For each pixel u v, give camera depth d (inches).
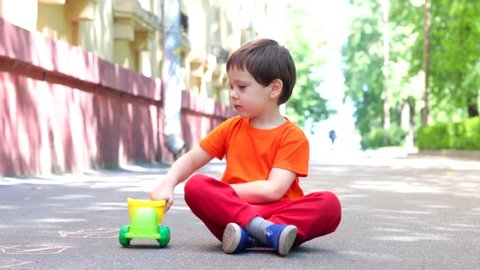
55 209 303.7
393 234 229.1
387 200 377.7
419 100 2230.6
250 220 175.2
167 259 165.0
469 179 597.6
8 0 538.3
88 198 365.1
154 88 886.4
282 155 181.9
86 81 645.3
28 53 518.0
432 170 775.7
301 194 188.7
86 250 178.2
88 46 748.6
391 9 1658.5
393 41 2317.9
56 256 168.4
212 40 1439.5
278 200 182.1
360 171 755.4
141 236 182.2
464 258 178.9
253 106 181.9
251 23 1498.5
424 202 366.6
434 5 1519.4
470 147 1245.7
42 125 561.0
